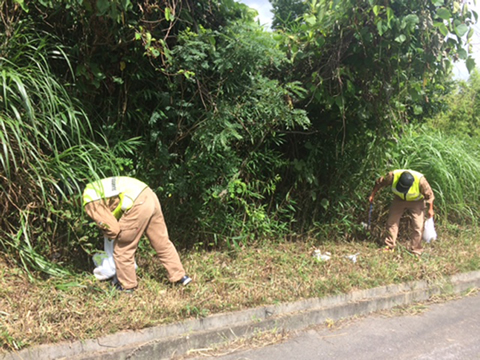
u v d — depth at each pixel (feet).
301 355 10.87
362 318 13.43
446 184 21.12
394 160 21.16
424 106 24.40
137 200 11.85
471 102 36.09
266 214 17.72
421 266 16.40
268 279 14.14
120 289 12.05
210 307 11.76
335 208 19.08
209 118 14.03
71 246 13.20
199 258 15.21
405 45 14.99
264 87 14.42
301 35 16.49
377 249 18.28
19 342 9.29
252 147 16.63
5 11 11.91
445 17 14.07
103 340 9.95
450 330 12.69
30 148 11.59
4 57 11.68
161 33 13.74
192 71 13.80
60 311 10.34
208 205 15.84
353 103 16.93
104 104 14.29
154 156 14.76
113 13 11.27
